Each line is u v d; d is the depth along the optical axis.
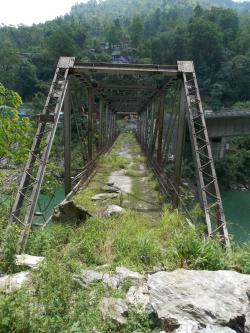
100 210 11.23
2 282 5.57
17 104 12.30
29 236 7.95
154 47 88.12
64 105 12.06
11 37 116.06
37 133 9.90
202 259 6.83
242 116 37.97
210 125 37.97
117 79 39.75
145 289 5.72
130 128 66.94
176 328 4.71
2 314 4.29
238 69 73.44
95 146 25.14
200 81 77.94
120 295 5.49
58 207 10.08
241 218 27.06
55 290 5.01
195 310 4.95
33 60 77.81
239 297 5.29
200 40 80.31
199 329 4.54
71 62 11.74
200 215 9.27
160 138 18.00
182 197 12.18
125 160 23.69
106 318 4.85
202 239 7.82
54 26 123.44
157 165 17.53
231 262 7.11
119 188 15.76
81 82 15.18
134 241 7.82
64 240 8.41
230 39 90.38
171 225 9.76
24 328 4.22
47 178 14.45
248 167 44.78
